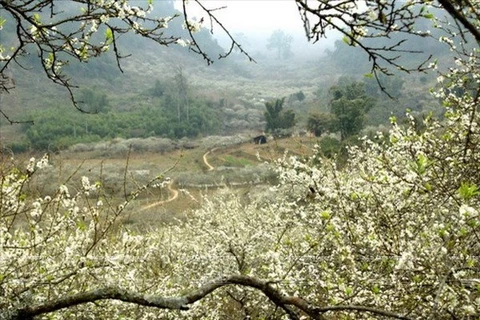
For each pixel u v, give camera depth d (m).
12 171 4.75
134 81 119.88
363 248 5.71
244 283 2.46
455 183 4.68
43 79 97.81
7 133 67.06
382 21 2.04
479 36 1.52
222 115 96.38
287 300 2.42
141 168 45.84
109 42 3.71
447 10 1.54
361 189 6.42
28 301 4.11
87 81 108.25
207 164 50.03
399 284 4.32
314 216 7.71
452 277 3.54
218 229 9.70
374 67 2.46
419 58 89.56
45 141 58.81
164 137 74.25
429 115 6.18
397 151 6.26
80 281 5.75
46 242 5.08
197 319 6.54
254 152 51.38
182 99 95.25
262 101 109.38
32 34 3.85
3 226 4.84
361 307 2.29
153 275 7.66
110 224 5.04
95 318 5.50
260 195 15.28
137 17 3.60
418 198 5.40
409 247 4.34
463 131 5.47
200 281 6.78
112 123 75.19
